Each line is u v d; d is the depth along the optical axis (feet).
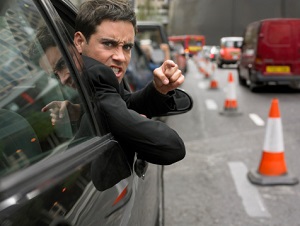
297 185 16.37
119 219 4.95
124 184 5.43
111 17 6.06
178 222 13.00
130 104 6.85
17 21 4.71
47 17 5.01
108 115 5.60
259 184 16.34
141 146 5.61
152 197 7.94
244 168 18.53
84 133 5.06
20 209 3.21
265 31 47.42
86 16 6.11
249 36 52.60
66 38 5.30
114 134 5.71
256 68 48.24
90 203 4.23
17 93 4.36
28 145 4.15
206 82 65.82
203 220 13.16
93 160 4.72
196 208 14.11
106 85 5.81
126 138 5.62
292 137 24.73
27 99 4.43
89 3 6.18
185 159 20.11
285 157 20.27
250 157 20.43
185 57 84.07
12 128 4.11
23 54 4.60
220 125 28.84
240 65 57.21
